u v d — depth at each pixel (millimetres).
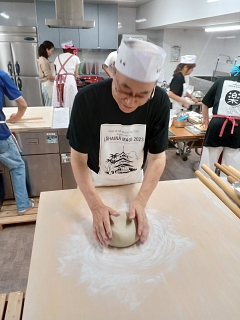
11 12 4676
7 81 1710
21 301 936
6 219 1999
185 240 802
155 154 978
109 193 1035
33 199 2232
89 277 665
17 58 4352
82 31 4605
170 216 912
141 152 1014
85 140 887
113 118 871
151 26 4457
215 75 5117
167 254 748
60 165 2145
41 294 614
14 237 1912
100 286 640
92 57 5250
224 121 2117
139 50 607
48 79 3678
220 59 5070
